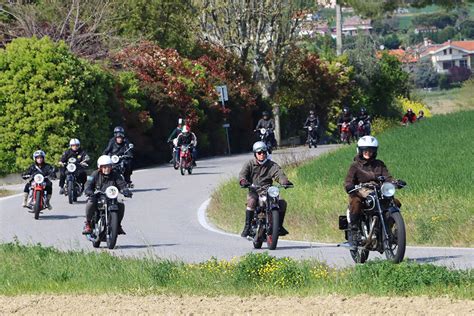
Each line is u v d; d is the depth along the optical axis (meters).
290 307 27.97
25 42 95.75
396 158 69.75
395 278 30.39
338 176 65.06
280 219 43.69
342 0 115.25
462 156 68.00
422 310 26.69
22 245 45.19
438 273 30.50
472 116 107.75
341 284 31.20
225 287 31.92
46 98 94.38
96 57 117.25
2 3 120.69
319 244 46.22
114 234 45.66
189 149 92.00
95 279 34.69
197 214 62.06
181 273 34.16
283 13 152.62
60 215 62.03
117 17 130.00
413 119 147.62
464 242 44.56
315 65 166.75
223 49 146.62
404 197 52.56
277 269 32.69
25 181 93.44
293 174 74.25
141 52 121.19
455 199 50.56
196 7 148.38
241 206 60.81
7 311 29.38
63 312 28.91
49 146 94.00
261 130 110.56
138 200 70.62
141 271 35.28
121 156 75.00
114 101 103.00
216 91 129.25
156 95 113.94
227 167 99.00
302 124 167.62
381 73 188.00
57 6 120.00
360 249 37.47
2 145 93.50
